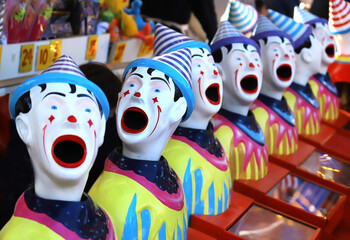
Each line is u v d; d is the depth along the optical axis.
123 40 2.84
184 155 1.95
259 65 2.22
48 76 1.36
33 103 1.34
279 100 2.66
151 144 1.65
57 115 1.32
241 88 2.21
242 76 2.20
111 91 2.09
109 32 2.76
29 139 1.33
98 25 2.66
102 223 1.44
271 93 2.63
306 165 2.67
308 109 2.98
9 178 1.88
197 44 1.92
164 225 1.66
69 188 1.37
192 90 1.78
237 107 2.31
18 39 2.16
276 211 2.20
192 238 1.91
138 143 1.61
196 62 1.91
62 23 2.45
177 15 3.13
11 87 2.12
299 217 2.23
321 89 3.28
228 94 2.27
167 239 1.67
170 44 1.90
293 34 2.87
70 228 1.36
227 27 2.26
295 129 2.74
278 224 2.10
